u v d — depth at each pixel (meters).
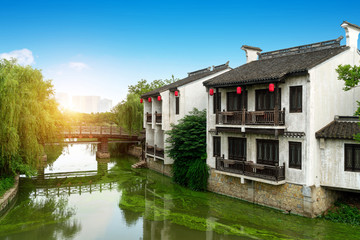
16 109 17.33
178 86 22.61
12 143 16.81
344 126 14.48
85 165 32.34
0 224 14.95
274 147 15.80
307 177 14.17
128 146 43.75
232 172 16.88
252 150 16.77
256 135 16.53
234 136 17.83
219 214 15.70
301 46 18.20
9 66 19.81
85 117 66.75
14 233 13.80
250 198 17.11
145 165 29.84
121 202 18.56
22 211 16.98
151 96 26.02
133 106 37.56
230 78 17.27
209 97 19.45
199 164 20.00
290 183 14.95
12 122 17.16
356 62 16.97
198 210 16.52
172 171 24.05
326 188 14.89
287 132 14.78
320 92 14.66
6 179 19.61
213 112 19.27
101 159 36.34
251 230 13.54
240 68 19.59
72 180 24.98
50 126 20.52
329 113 15.23
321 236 12.52
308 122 14.10
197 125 20.42
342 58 15.94
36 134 19.72
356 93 17.11
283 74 14.23
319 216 14.48
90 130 35.94
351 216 14.09
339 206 15.08
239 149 17.70
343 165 14.06
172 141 21.62
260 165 15.40
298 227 13.44
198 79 23.44
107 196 20.05
